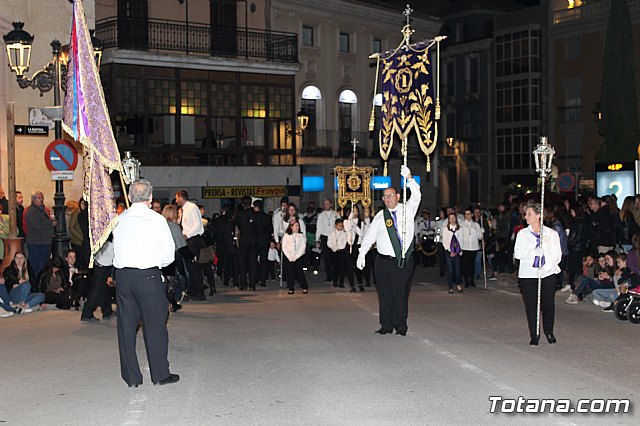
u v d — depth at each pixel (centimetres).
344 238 1964
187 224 1745
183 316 1449
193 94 3488
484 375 931
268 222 2058
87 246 1454
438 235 2478
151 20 3441
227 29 3681
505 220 2289
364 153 4447
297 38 3897
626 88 4416
